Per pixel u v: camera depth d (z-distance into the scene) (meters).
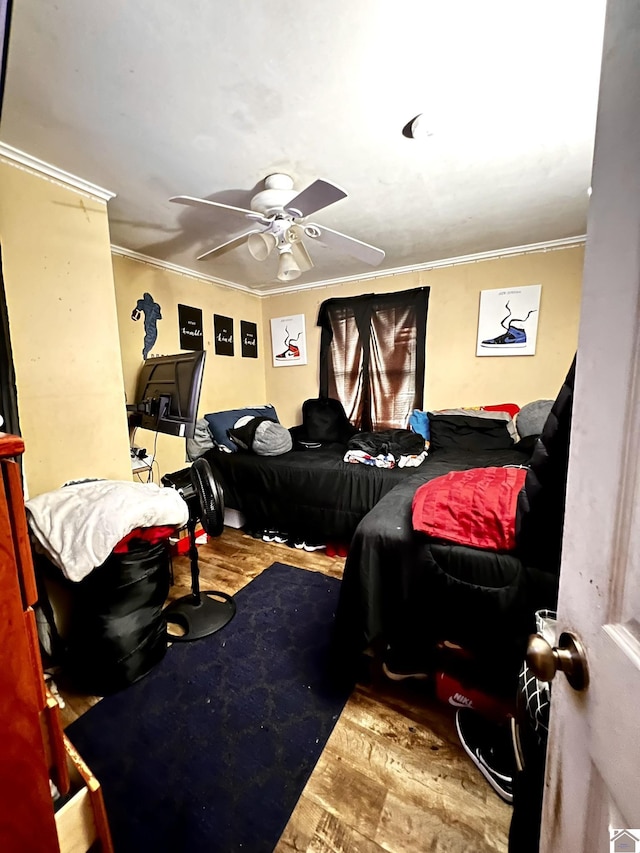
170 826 0.98
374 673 1.44
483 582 1.14
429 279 3.13
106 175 1.65
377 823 0.98
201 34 0.98
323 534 2.56
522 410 2.79
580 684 0.43
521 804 0.75
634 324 0.35
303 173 1.68
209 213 2.02
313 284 3.62
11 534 0.57
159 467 2.76
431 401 3.27
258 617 1.85
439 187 1.83
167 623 1.81
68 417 1.69
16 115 1.27
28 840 0.62
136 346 2.66
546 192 1.89
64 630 1.48
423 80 1.15
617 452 0.37
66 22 0.94
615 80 0.37
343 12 0.93
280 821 0.99
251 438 2.87
